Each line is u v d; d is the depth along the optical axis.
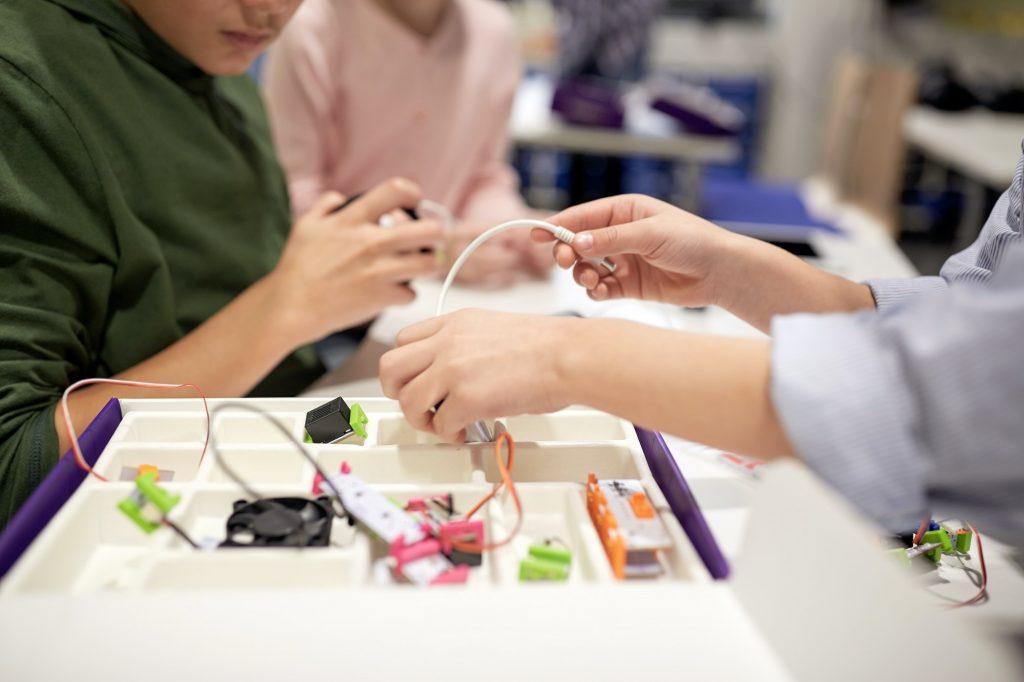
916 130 2.70
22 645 0.39
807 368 0.43
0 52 0.68
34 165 0.69
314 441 0.61
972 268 0.67
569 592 0.43
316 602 0.41
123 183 0.77
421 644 0.39
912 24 3.52
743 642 0.40
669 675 0.38
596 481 0.56
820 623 0.38
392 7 1.38
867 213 2.24
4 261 0.67
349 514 0.53
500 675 0.38
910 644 0.35
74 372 0.74
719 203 2.19
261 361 0.77
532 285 1.18
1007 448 0.39
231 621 0.40
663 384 0.47
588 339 0.51
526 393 0.50
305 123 1.35
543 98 2.60
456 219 1.52
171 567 0.47
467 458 0.59
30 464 0.64
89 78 0.74
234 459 0.58
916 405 0.41
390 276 0.79
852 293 0.72
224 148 0.88
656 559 0.50
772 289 0.70
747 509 0.62
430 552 0.49
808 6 3.51
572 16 2.93
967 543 0.60
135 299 0.79
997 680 0.34
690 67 3.63
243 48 0.81
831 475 0.42
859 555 0.36
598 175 2.97
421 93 1.40
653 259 0.68
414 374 0.54
